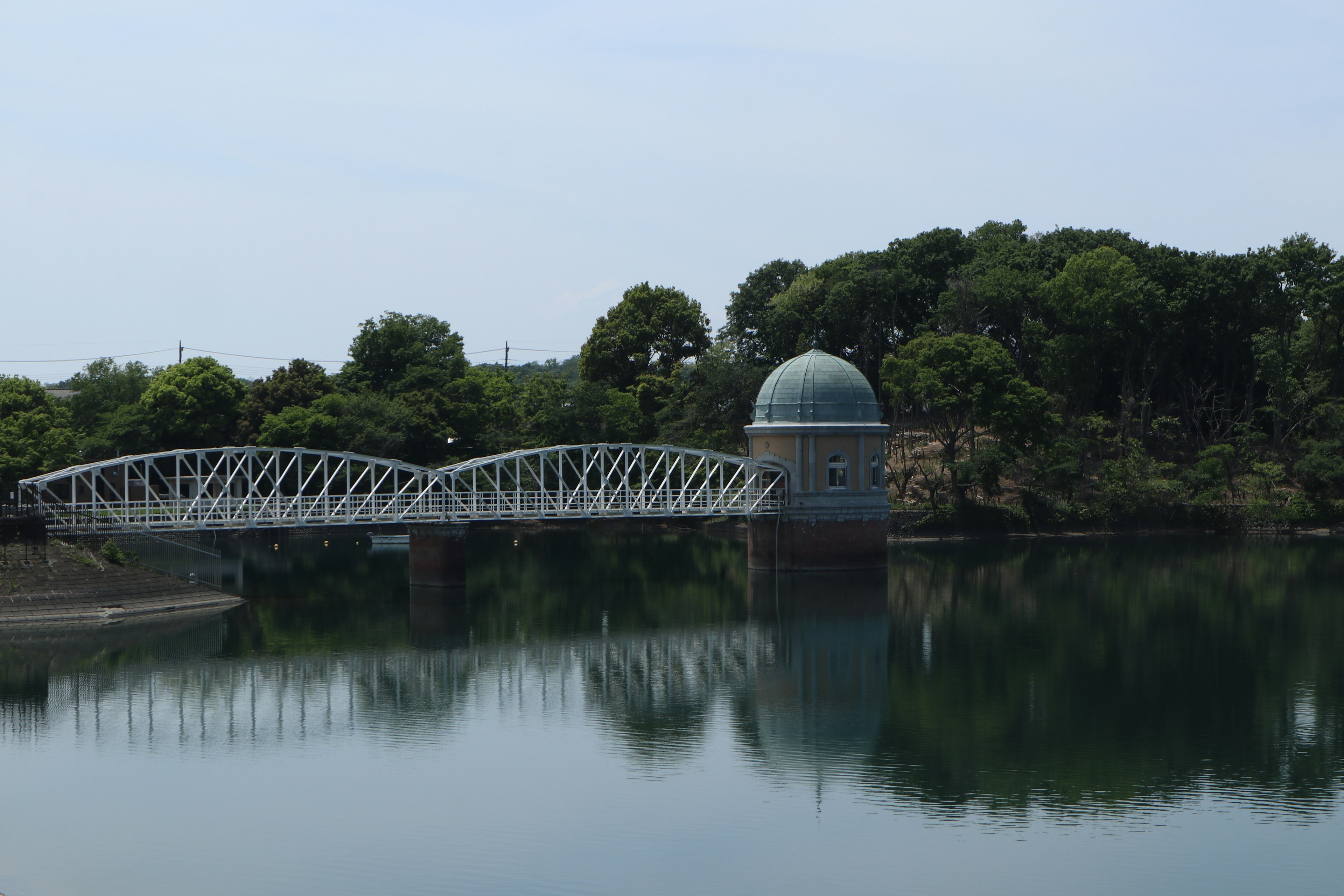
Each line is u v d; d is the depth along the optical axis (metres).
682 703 80.00
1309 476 175.12
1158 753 68.25
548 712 77.81
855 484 132.38
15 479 124.06
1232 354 187.62
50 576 102.31
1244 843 55.62
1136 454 176.50
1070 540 164.62
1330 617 107.12
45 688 82.62
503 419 186.75
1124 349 185.12
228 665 89.88
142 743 70.88
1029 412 160.88
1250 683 83.38
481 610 112.88
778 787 63.25
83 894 50.56
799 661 92.19
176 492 112.06
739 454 175.00
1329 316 182.75
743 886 51.41
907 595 120.25
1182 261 181.12
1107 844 55.78
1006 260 188.62
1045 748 69.44
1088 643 96.75
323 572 134.62
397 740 71.56
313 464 158.12
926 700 79.94
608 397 185.00
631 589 125.62
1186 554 150.50
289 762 67.44
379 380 180.88
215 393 154.50
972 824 58.12
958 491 168.12
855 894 50.66
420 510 121.75
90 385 174.50
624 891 50.88
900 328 190.12
